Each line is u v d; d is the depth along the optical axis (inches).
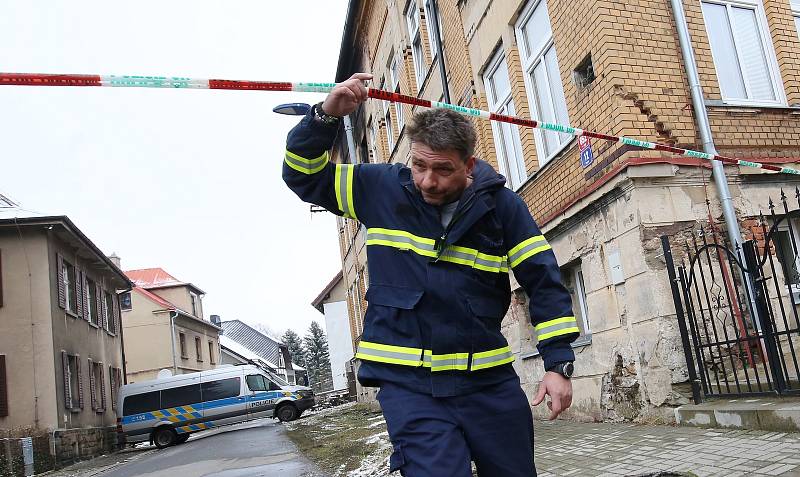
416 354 85.0
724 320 226.4
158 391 908.0
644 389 250.7
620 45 267.0
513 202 91.1
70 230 821.2
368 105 832.3
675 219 253.1
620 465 181.8
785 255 273.4
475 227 87.5
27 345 770.2
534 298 89.4
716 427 212.1
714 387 239.5
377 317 88.3
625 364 263.7
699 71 278.7
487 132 417.7
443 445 79.4
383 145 750.5
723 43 293.9
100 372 975.6
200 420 904.3
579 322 321.4
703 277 228.5
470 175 89.3
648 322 247.4
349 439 415.2
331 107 88.7
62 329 815.7
